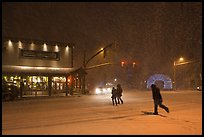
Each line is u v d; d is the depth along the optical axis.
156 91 15.91
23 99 32.47
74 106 21.86
